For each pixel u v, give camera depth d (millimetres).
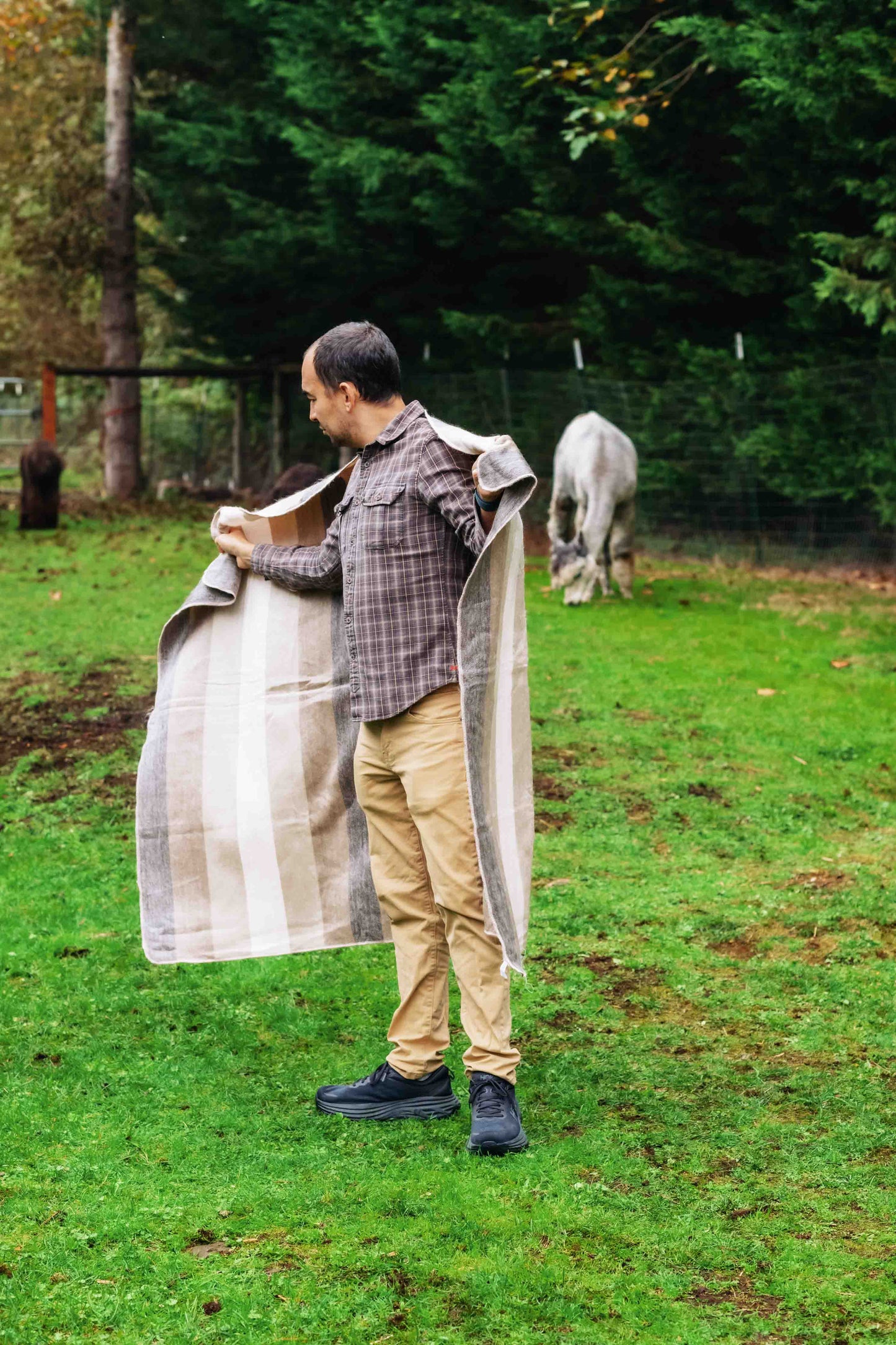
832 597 11539
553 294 17875
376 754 3346
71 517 17172
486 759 3141
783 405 13234
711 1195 3047
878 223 11250
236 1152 3258
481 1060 3309
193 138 18938
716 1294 2691
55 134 22859
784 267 13391
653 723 7508
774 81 11359
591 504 11008
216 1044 3883
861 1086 3592
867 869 5340
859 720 7590
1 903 4945
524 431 16281
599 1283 2713
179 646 3639
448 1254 2820
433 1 16047
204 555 13562
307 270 19234
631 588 11586
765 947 4613
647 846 5684
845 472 12844
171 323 26656
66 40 21891
